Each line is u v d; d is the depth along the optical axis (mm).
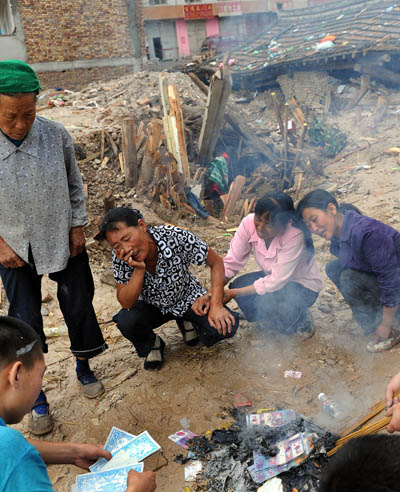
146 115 8953
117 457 2377
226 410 2785
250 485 2223
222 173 8609
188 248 2932
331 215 2961
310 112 12133
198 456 2445
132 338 3105
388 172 7281
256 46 16656
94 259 4926
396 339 3164
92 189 6555
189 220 6516
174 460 2449
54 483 2377
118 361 3346
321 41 13922
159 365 3203
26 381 1597
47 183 2564
